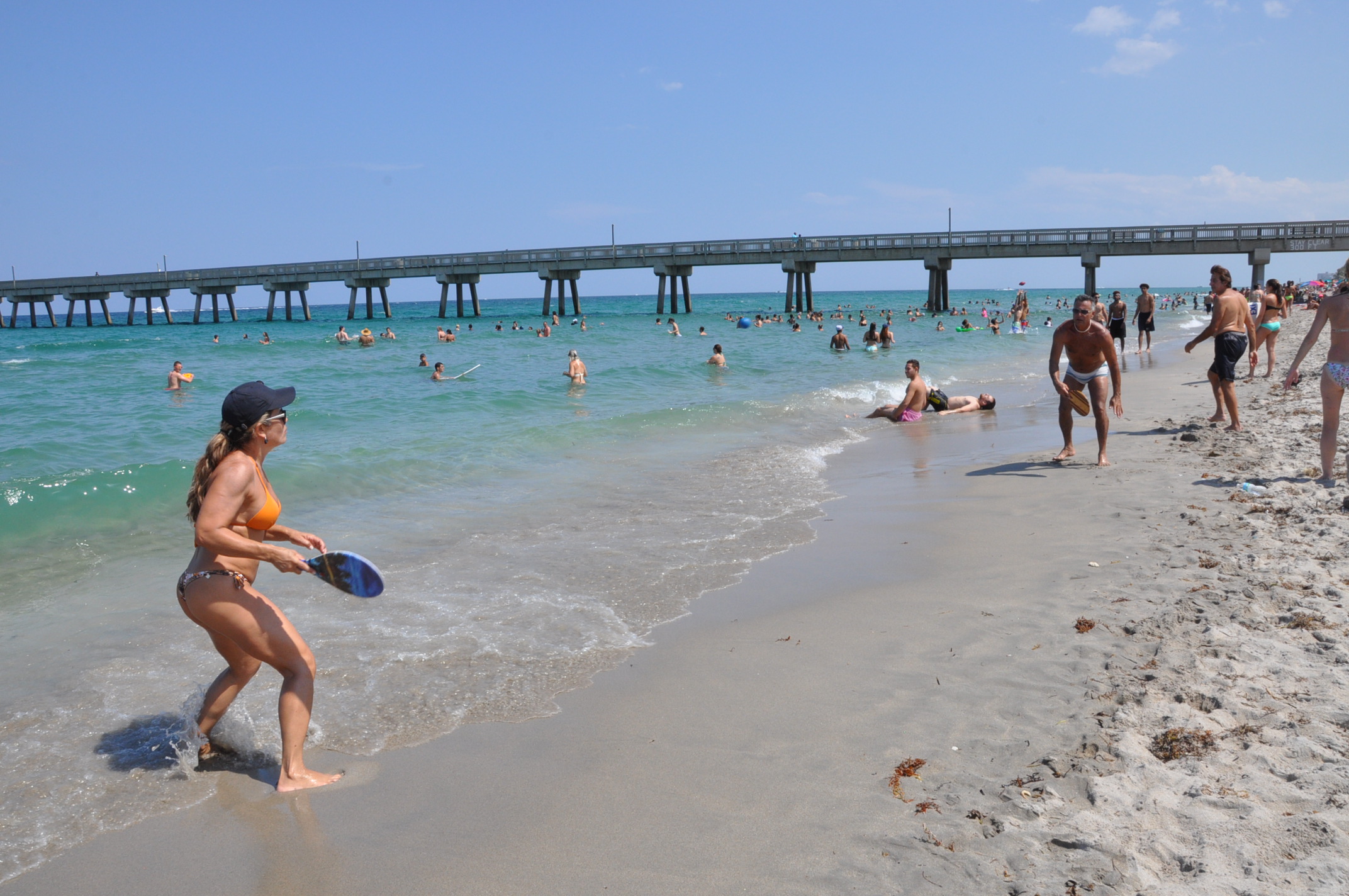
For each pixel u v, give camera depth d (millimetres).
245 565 3355
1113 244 42781
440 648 4578
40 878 2725
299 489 8648
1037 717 3482
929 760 3221
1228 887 2350
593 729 3645
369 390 19094
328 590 5602
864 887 2500
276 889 2645
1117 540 5871
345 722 3770
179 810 3125
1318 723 3182
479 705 3906
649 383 19562
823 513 7508
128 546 6980
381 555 6359
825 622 4816
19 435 12984
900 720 3566
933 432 12297
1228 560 5152
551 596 5383
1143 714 3398
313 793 3207
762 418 13977
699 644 4574
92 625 5090
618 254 53438
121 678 4312
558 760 3387
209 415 15586
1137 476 7836
